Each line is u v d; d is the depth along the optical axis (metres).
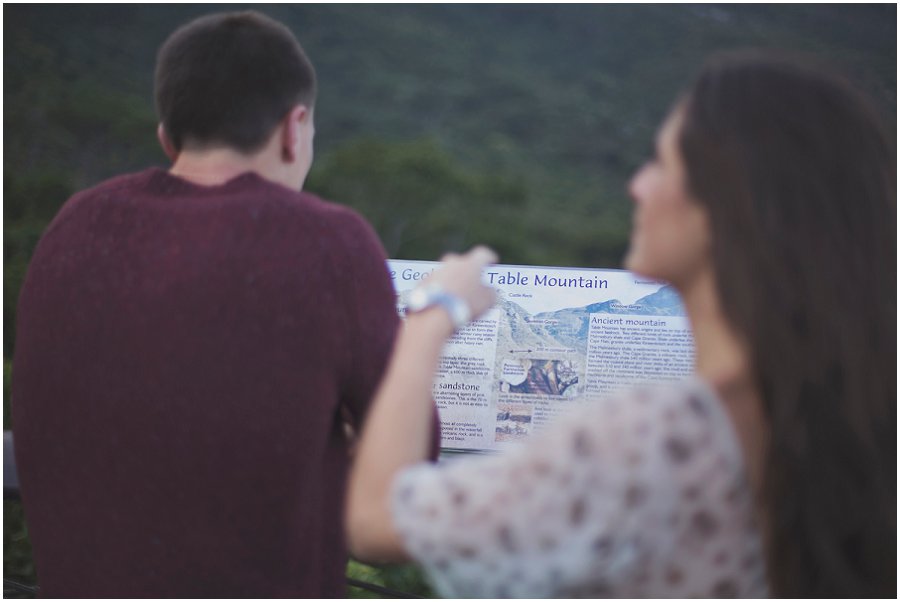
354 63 60.16
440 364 1.83
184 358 1.23
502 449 1.79
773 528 0.93
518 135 55.12
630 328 1.80
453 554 0.91
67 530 1.29
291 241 1.26
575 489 0.88
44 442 1.30
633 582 0.91
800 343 0.92
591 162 53.84
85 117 33.91
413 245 29.84
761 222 0.93
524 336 1.83
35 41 45.56
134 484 1.25
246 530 1.25
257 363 1.23
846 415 0.92
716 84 0.98
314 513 1.30
